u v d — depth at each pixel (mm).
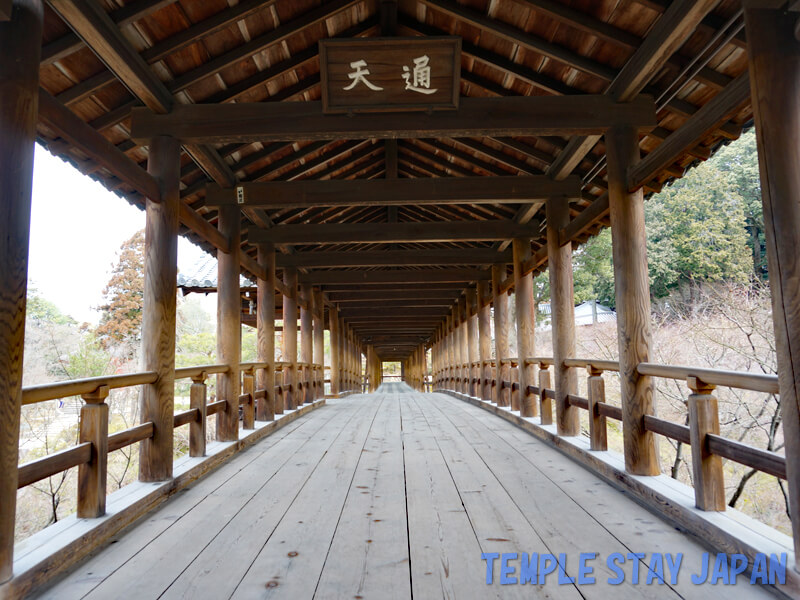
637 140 3527
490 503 2846
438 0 3330
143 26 2980
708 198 13016
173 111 3570
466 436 5156
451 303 12664
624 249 3367
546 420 5223
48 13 2695
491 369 8633
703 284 10680
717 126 2551
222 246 4680
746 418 7379
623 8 2977
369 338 20297
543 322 18422
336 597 1784
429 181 5070
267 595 1804
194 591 1843
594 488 3145
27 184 1966
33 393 1967
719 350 8461
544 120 3549
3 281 1849
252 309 10117
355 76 3367
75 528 2223
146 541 2328
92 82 3199
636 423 3139
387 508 2771
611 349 11047
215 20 3053
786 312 1827
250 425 5121
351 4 3336
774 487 7098
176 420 3346
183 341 16547
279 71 3752
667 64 3309
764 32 1941
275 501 2932
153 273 3373
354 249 9641
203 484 3330
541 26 3309
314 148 5113
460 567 2020
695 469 2422
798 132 1871
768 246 1906
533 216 6383
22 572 1818
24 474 1901
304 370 8422
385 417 6949
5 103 1925
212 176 4754
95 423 2406
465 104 3570
